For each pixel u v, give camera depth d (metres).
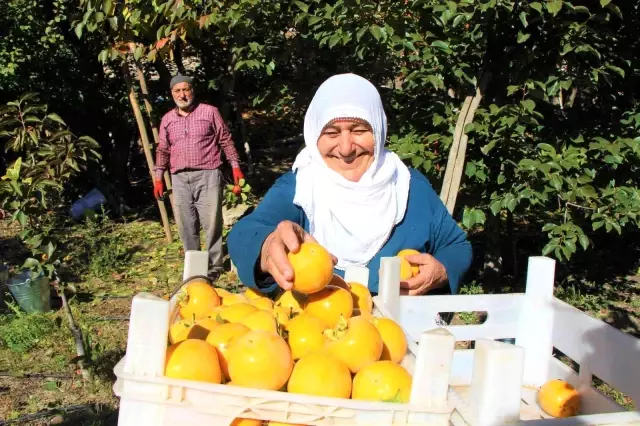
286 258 1.50
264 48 5.42
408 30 4.05
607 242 6.70
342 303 1.57
